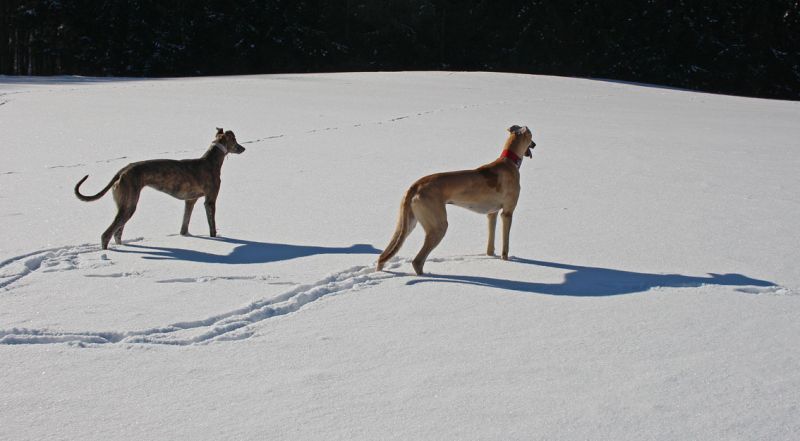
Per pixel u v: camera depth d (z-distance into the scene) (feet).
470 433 14.71
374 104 73.87
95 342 19.13
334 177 40.96
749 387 16.66
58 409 15.55
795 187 40.14
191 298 22.39
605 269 25.76
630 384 16.80
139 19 167.63
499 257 27.37
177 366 17.67
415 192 25.21
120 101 72.49
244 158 46.29
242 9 174.09
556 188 39.22
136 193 28.19
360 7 182.39
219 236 29.99
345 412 15.52
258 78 100.37
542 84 100.48
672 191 38.73
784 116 80.94
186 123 59.52
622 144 54.95
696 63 193.88
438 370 17.53
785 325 20.43
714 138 59.62
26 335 19.25
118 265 25.72
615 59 187.42
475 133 58.23
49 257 26.61
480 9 189.06
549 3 187.21
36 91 79.82
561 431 14.80
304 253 27.43
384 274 25.17
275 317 21.09
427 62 188.44
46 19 166.20
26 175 40.57
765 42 194.39
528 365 17.83
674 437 14.58
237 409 15.61
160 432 14.70
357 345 19.02
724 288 23.58
